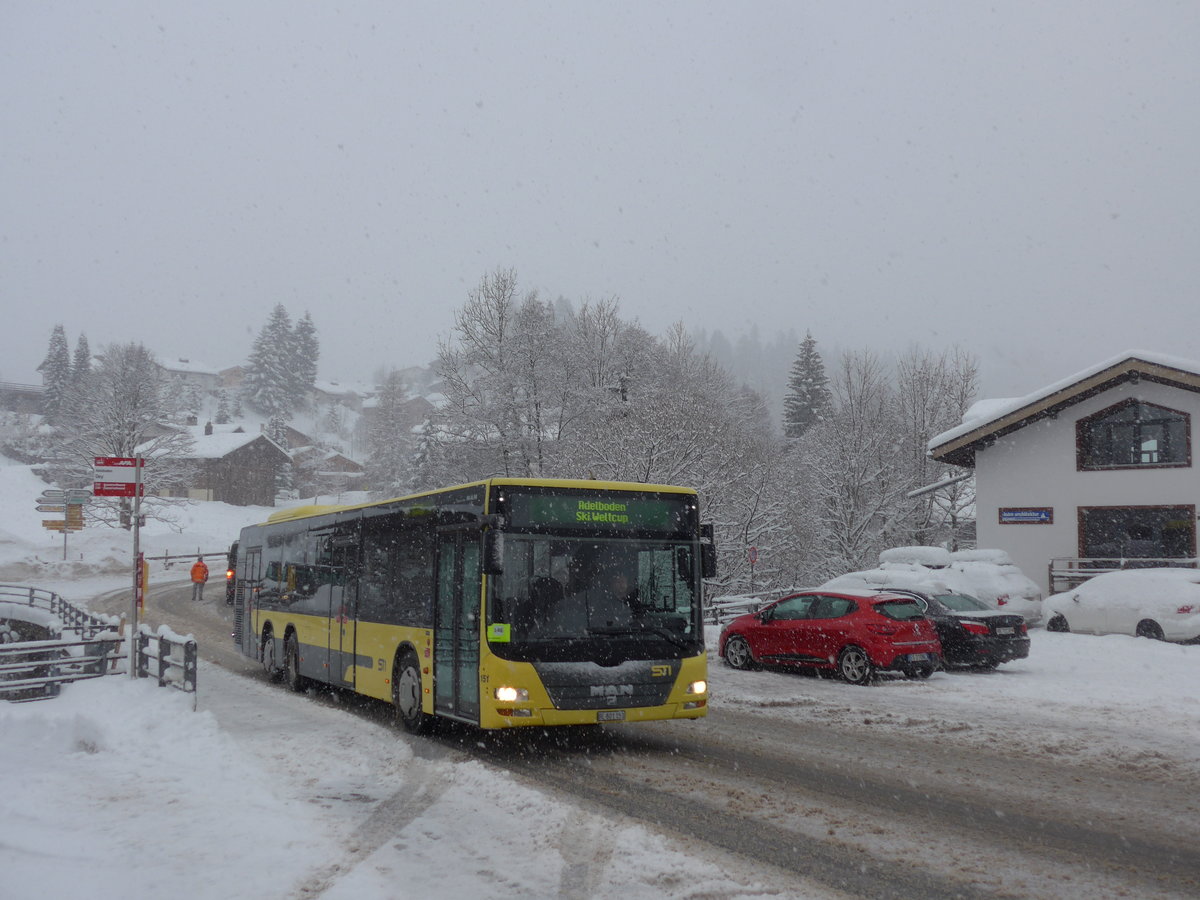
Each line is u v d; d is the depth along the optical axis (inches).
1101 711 515.8
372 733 457.1
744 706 545.0
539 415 1620.3
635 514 424.5
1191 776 363.3
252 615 751.1
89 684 550.9
